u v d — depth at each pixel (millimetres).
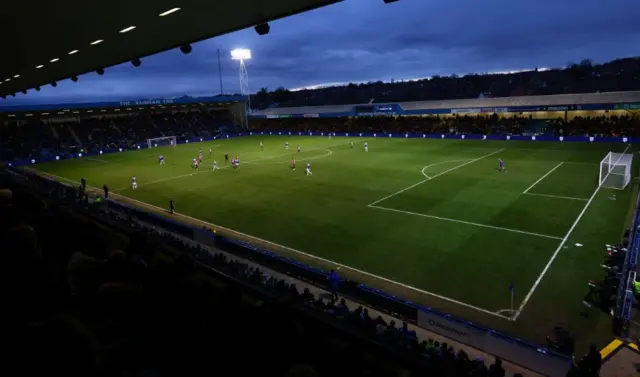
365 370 4477
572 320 14625
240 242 21219
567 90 98625
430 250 21109
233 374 3912
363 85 144500
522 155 45500
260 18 9016
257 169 44812
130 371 2539
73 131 72500
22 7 7500
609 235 21828
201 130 84562
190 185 38188
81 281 4461
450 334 13445
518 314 15172
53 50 12289
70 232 6680
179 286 4910
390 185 34719
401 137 67438
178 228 23812
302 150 58281
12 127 68500
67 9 7875
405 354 6684
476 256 20141
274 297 7141
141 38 11086
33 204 8016
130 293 3979
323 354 4480
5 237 3533
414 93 127438
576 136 51469
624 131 51438
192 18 8984
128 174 44906
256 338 4266
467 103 66688
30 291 3322
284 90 142500
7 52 12023
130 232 11008
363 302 15945
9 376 2000
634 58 102562
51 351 2037
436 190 32375
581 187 31094
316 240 23312
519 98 62438
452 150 51500
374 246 22031
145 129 79750
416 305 14688
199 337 4113
